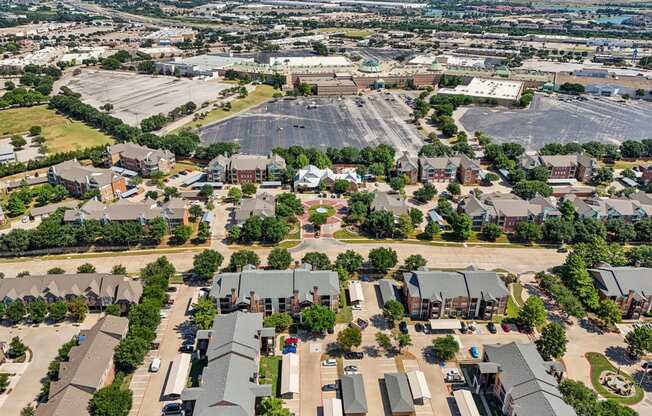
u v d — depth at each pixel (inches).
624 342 7303.2
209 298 7687.0
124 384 6446.9
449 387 6476.4
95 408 5689.0
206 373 6097.4
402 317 7514.8
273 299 7588.6
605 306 7524.6
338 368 6786.4
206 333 6939.0
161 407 6092.5
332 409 5959.6
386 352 7076.8
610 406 5767.7
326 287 7691.9
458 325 7475.4
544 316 7386.8
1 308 7475.4
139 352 6619.1
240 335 6579.7
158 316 7401.6
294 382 6387.8
